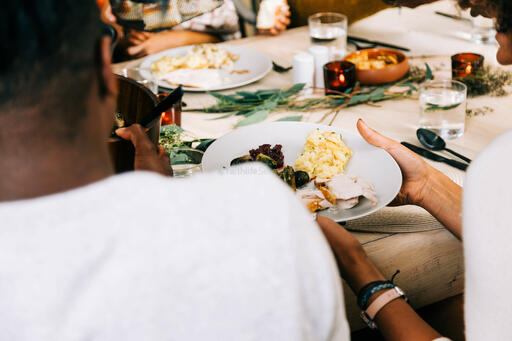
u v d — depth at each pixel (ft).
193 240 1.21
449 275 3.12
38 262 1.14
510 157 1.91
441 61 5.30
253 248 1.24
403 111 4.51
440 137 3.87
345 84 4.68
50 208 1.17
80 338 1.14
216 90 5.04
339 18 5.40
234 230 1.24
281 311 1.25
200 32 7.61
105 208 1.20
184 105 4.85
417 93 4.78
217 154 3.68
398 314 2.44
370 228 3.10
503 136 1.97
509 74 4.90
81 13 1.19
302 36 6.41
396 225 3.13
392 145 3.45
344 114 4.52
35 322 1.13
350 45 5.92
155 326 1.19
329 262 1.38
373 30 6.26
